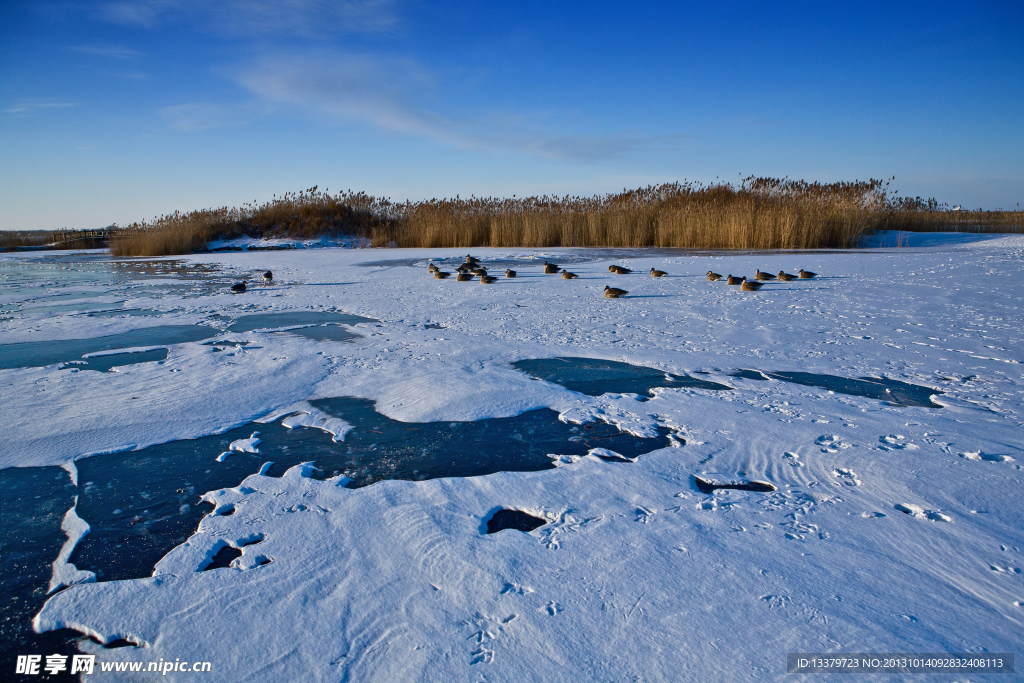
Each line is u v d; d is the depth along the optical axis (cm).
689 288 1177
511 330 830
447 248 2709
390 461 429
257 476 405
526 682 219
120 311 1052
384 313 980
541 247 2628
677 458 416
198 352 730
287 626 255
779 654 228
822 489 363
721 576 278
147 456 443
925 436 438
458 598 269
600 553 300
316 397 565
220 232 3216
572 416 506
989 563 283
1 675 235
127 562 314
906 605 255
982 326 789
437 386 588
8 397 566
